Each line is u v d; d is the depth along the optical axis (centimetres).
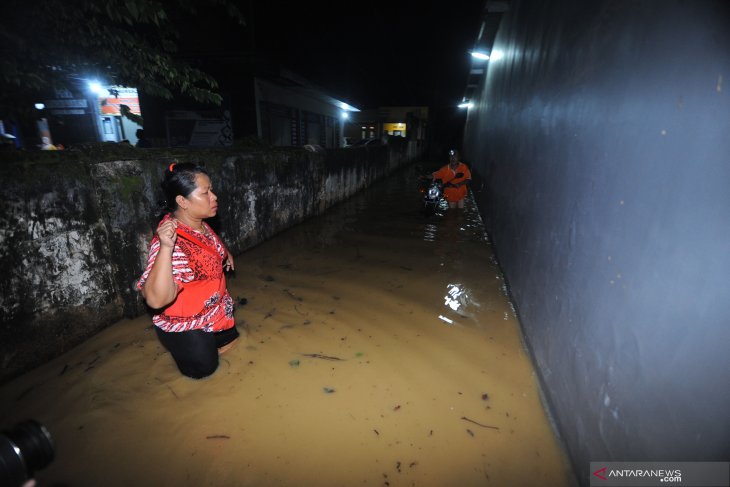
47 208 264
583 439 191
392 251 568
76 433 219
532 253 338
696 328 115
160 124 1366
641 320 147
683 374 120
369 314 370
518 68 546
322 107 2170
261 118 1384
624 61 178
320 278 454
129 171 317
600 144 202
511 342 328
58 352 282
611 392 167
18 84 409
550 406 245
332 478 198
